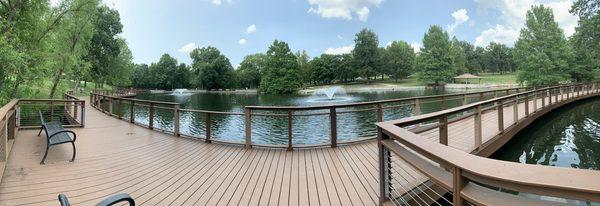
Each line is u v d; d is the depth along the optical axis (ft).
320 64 221.25
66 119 33.45
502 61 261.65
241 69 254.47
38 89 37.73
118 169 13.99
